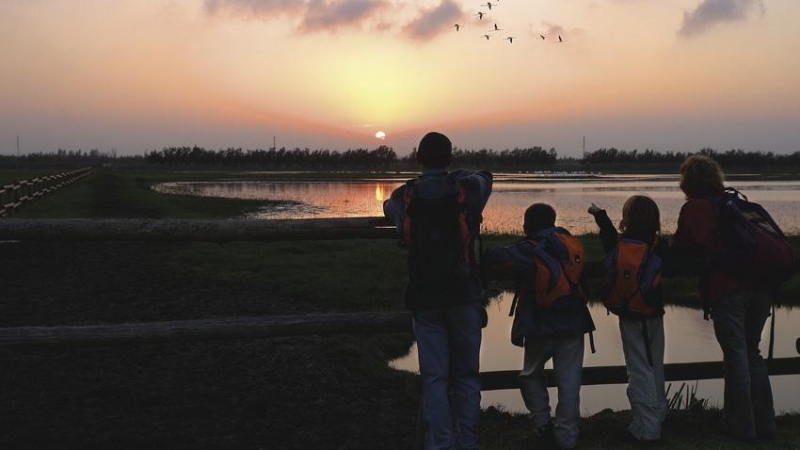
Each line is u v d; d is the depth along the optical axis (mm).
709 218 3918
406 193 3359
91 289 11195
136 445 4363
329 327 4047
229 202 39938
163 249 16031
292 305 10305
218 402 5496
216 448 4375
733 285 3943
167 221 3988
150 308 9773
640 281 3939
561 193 58000
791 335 10250
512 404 6770
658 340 4145
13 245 16172
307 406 5492
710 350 9250
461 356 3537
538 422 4160
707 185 4047
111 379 6055
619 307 4027
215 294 11047
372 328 4074
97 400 5410
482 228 26047
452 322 3471
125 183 55062
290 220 4098
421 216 3246
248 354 7188
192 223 3996
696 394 7176
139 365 6594
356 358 7406
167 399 5516
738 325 4008
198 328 3924
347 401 5734
